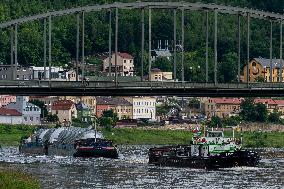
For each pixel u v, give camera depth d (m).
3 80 197.25
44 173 177.12
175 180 165.88
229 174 180.12
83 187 151.38
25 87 198.00
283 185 158.38
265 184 159.88
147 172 183.75
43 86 198.50
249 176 175.50
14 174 144.38
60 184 155.62
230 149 198.88
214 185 157.25
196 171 187.75
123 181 162.62
